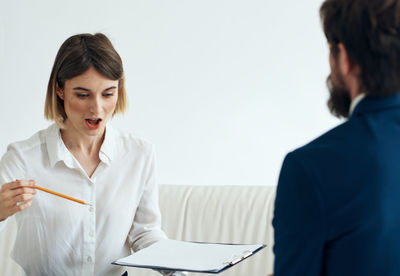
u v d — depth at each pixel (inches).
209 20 101.3
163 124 104.5
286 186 32.7
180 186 86.8
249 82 101.0
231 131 102.3
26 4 105.3
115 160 61.6
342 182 31.0
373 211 30.3
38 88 106.5
